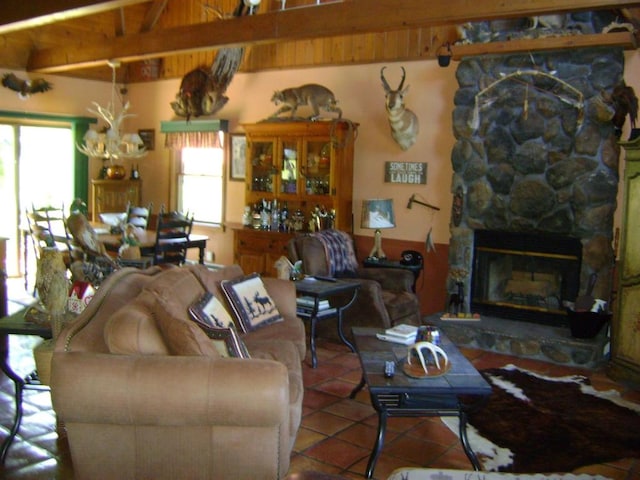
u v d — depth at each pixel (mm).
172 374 2455
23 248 8188
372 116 6613
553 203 5332
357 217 6793
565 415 3947
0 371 4410
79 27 8328
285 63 7297
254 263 7148
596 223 5152
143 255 6328
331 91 6750
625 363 4590
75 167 8609
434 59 6172
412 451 3414
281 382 2479
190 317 3207
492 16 4246
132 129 9031
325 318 4879
